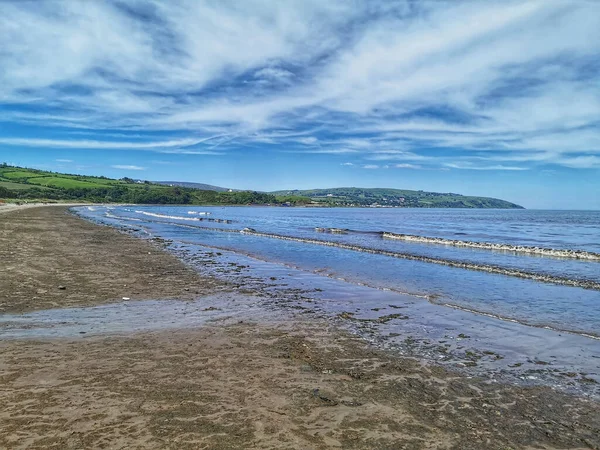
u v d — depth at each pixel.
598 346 7.85
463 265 18.47
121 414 4.86
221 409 5.09
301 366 6.65
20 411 4.87
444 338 8.30
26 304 10.06
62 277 13.53
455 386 6.02
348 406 5.30
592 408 5.39
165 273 15.23
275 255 21.94
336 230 43.22
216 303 10.93
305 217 88.00
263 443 4.34
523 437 4.65
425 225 59.09
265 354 7.15
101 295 11.32
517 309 10.74
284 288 13.20
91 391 5.47
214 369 6.40
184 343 7.60
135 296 11.41
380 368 6.67
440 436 4.62
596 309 10.73
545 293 12.78
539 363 6.99
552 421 5.04
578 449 4.42
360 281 14.65
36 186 153.38
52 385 5.62
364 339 8.16
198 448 4.18
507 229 49.62
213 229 42.66
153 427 4.59
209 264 17.97
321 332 8.57
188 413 4.95
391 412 5.17
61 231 32.06
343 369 6.59
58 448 4.10
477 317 9.93
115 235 31.09
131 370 6.25
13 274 13.59
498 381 6.23
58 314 9.33
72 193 158.88
